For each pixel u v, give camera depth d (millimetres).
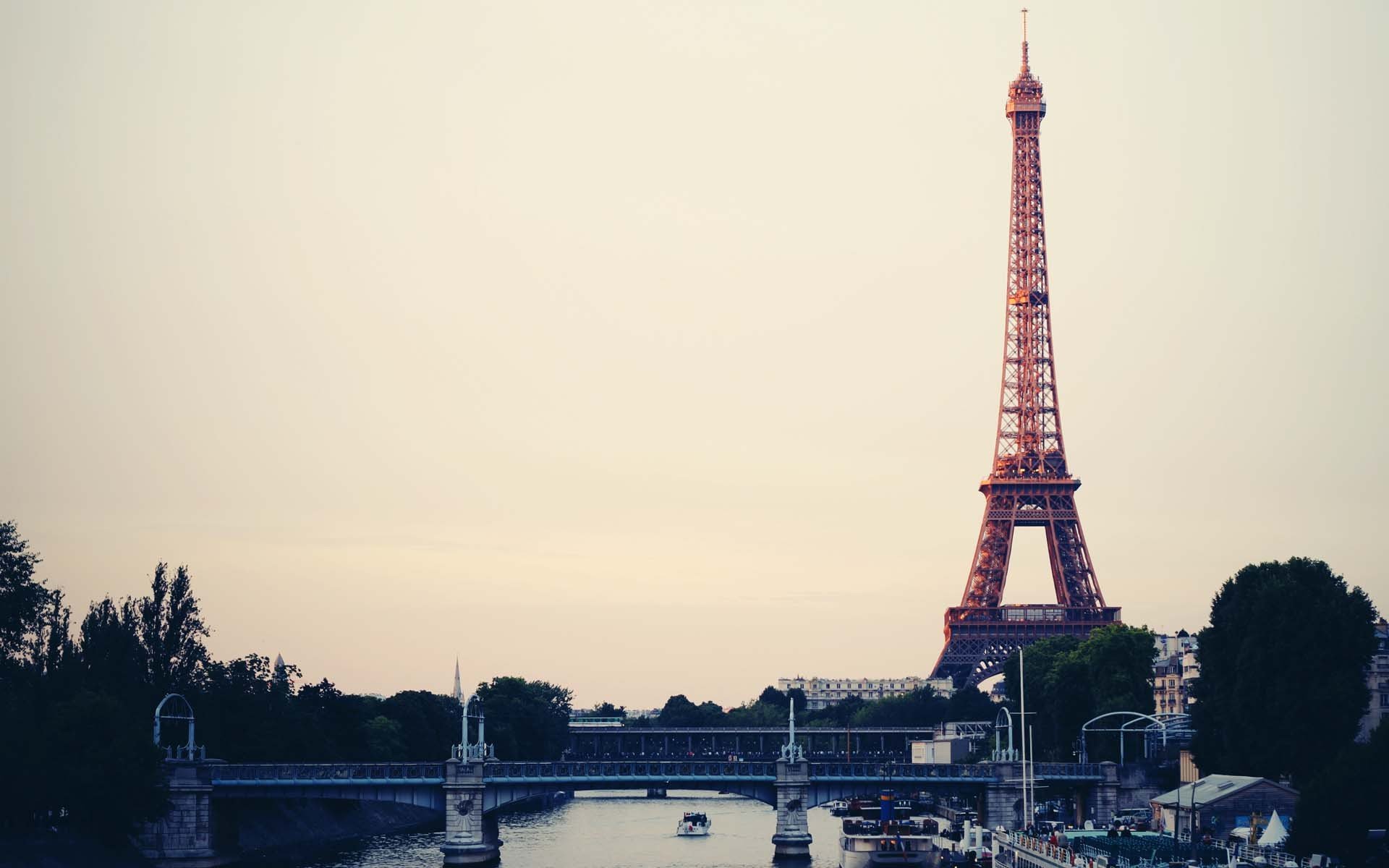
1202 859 196375
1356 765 198000
